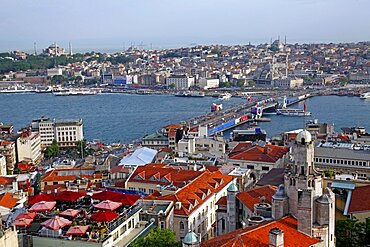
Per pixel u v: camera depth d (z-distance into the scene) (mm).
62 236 120812
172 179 192750
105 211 130625
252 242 102000
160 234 126062
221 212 158625
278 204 118625
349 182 176375
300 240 107625
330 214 113375
